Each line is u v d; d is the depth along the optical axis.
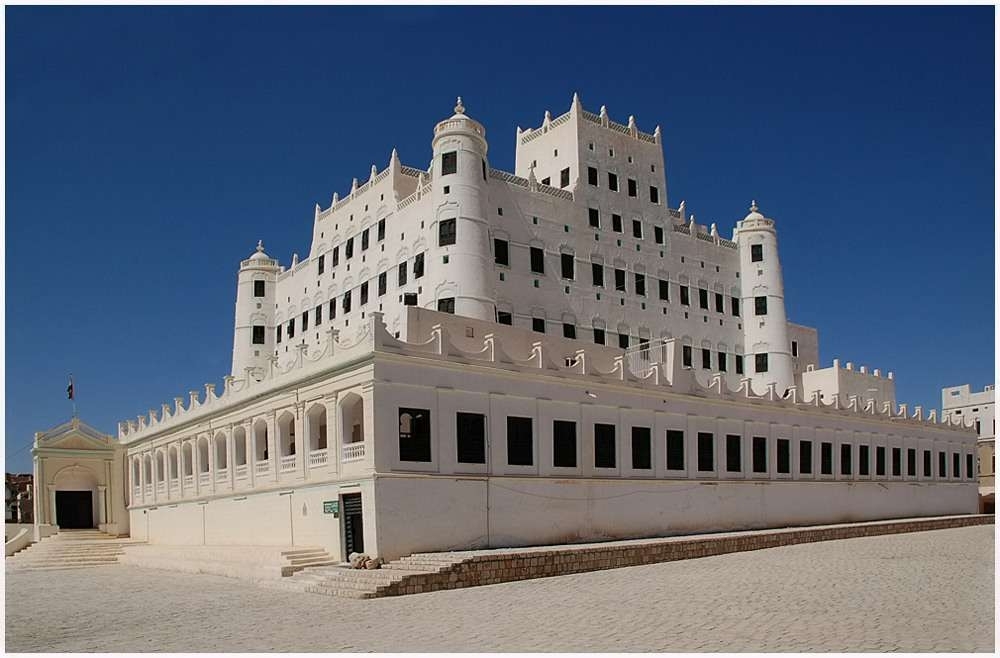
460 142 51.81
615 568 34.97
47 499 62.25
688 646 18.98
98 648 20.88
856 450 59.34
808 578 29.86
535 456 39.91
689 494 46.47
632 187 62.03
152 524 57.78
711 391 49.28
